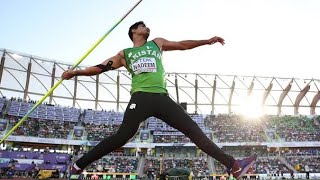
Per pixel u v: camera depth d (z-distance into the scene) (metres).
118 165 50.97
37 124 56.59
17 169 43.00
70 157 48.41
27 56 61.31
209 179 46.59
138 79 4.50
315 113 70.00
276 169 50.75
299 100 70.06
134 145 57.12
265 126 63.72
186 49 4.92
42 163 45.84
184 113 4.38
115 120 64.06
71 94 65.88
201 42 4.84
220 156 4.27
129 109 4.34
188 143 56.75
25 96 61.72
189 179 13.33
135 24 5.05
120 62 4.75
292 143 58.53
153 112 4.36
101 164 50.59
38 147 54.06
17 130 52.69
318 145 58.56
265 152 58.69
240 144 58.50
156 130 59.97
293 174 47.59
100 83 67.00
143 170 50.62
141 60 4.56
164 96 4.41
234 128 63.31
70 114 62.41
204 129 63.56
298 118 66.56
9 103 58.16
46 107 60.75
